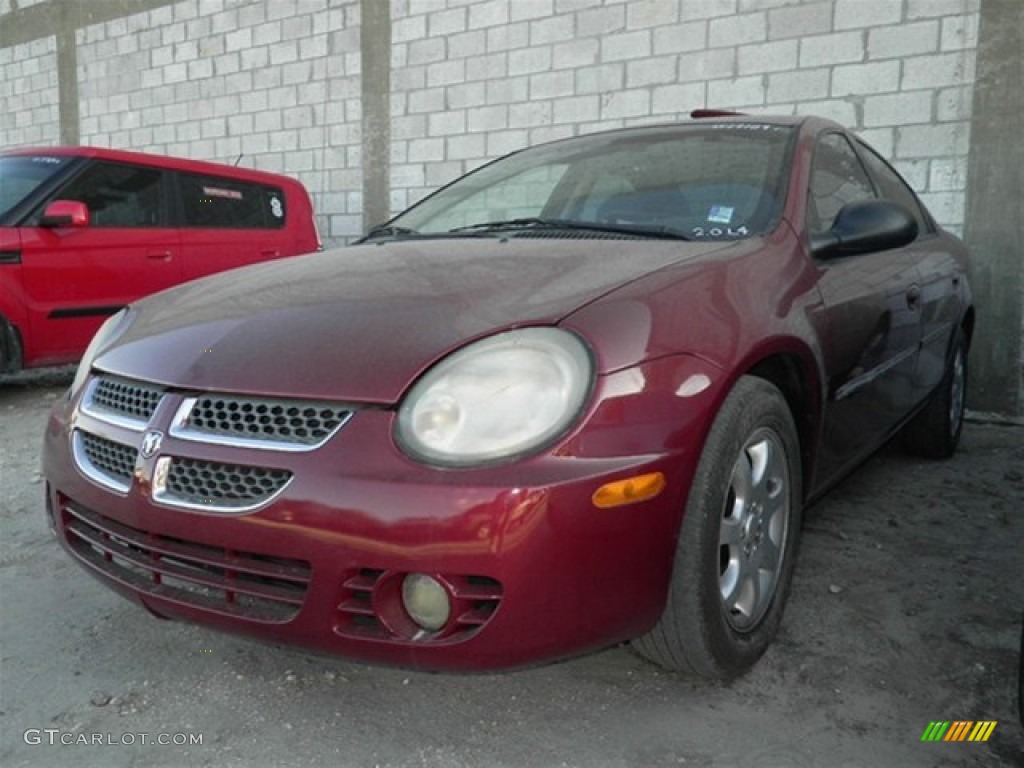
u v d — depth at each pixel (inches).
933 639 88.7
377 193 313.4
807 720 74.4
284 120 337.4
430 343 66.4
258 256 249.6
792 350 81.4
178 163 235.3
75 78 411.2
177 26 365.7
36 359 203.6
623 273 75.4
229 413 67.2
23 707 77.7
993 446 170.4
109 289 213.9
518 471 59.9
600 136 120.8
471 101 284.5
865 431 107.9
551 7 263.4
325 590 62.2
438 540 59.2
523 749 70.7
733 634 76.7
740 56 232.7
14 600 99.0
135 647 88.0
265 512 63.0
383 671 82.8
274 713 76.2
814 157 105.8
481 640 60.9
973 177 202.4
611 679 80.9
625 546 63.4
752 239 88.3
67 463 77.8
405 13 295.1
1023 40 193.0
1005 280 201.2
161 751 70.9
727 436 71.2
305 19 323.9
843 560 109.3
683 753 70.0
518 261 81.6
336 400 64.1
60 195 208.1
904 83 209.5
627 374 64.9
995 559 110.0
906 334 116.8
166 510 67.1
